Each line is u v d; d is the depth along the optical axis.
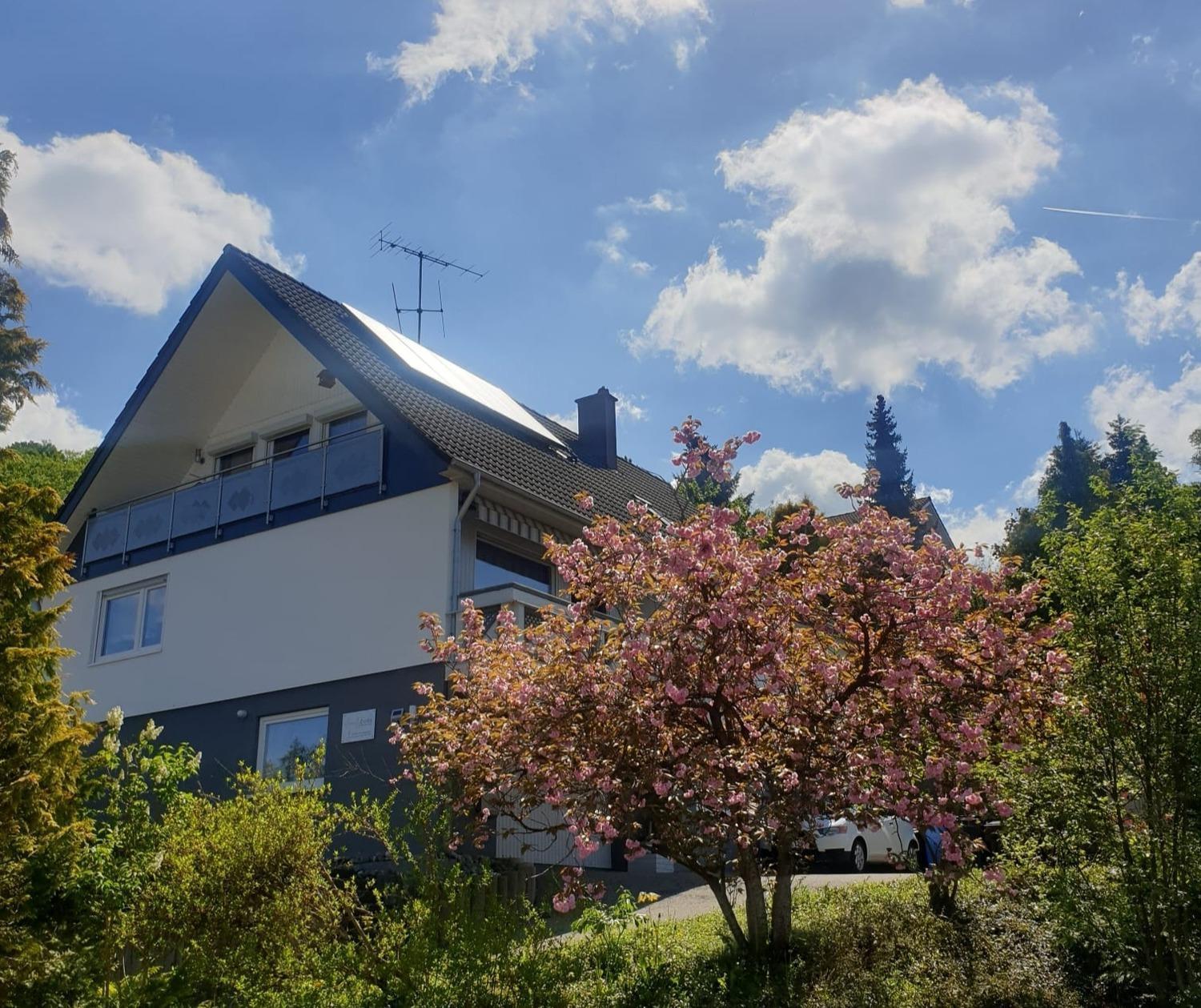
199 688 19.00
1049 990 8.02
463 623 10.32
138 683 19.89
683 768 7.92
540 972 7.83
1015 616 8.50
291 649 17.92
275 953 7.86
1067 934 8.27
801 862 9.09
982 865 8.61
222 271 19.95
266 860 8.03
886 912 9.70
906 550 8.52
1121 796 7.84
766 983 8.02
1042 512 8.93
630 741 8.02
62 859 7.52
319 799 9.17
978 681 8.31
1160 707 7.68
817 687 8.46
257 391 21.28
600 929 9.32
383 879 12.35
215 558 19.53
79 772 8.58
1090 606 8.11
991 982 8.01
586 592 8.88
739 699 8.26
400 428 17.39
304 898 8.16
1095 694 7.90
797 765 7.84
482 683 9.09
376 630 16.94
